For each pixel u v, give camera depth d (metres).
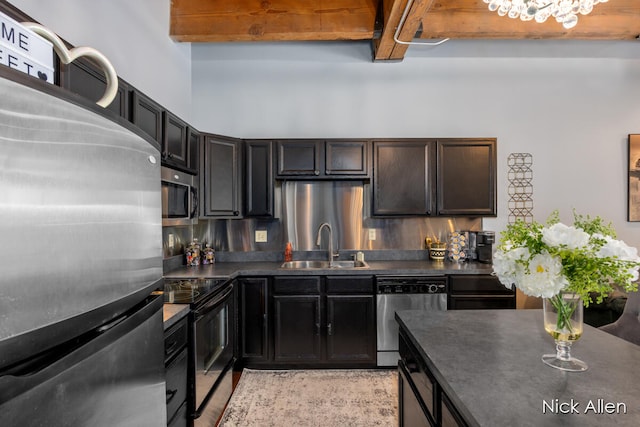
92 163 0.60
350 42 3.24
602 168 3.26
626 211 3.25
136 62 2.18
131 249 0.73
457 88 3.26
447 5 2.64
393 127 3.26
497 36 2.72
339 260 3.18
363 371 2.64
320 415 2.08
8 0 1.27
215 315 2.03
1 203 0.43
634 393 0.87
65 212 0.53
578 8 2.04
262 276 2.66
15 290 0.45
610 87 3.27
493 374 0.97
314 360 2.63
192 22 2.70
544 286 0.97
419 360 1.22
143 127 1.87
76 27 1.64
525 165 3.26
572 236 0.96
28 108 0.47
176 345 1.57
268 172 2.91
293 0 2.70
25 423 0.45
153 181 0.84
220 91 3.27
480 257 2.97
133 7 2.15
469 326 1.41
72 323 0.55
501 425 0.73
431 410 1.09
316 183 3.22
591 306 2.47
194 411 1.71
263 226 3.21
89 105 0.59
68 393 0.52
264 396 2.30
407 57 3.25
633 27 2.65
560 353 1.06
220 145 2.77
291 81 3.26
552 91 3.28
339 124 3.26
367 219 3.21
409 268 2.67
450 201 2.91
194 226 3.12
